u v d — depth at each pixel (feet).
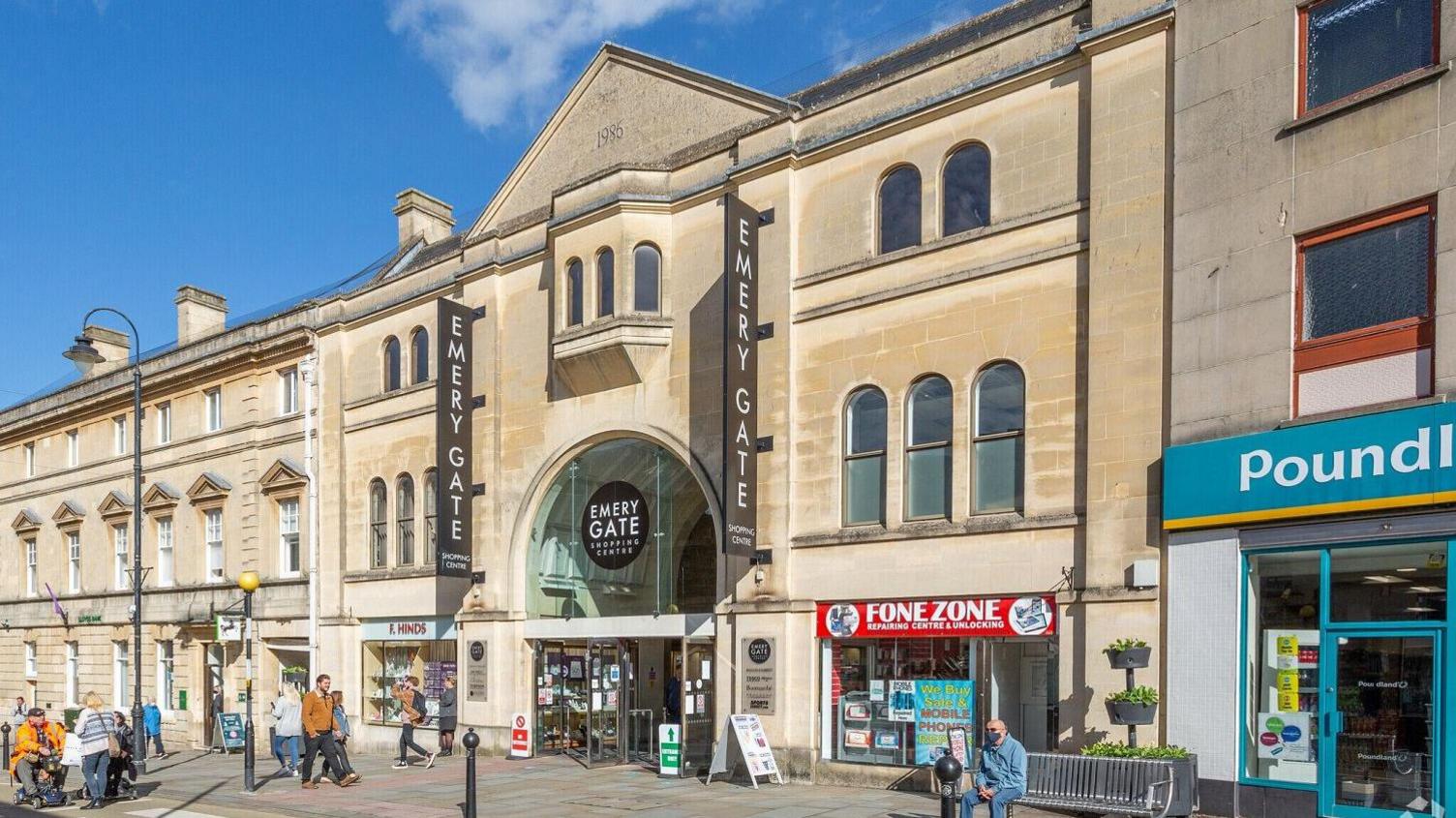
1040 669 45.88
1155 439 42.27
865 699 51.24
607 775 57.21
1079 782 38.40
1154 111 43.75
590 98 73.00
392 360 80.69
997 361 48.29
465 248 74.38
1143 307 43.11
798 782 52.03
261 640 86.07
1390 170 36.42
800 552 54.08
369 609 78.69
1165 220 42.98
